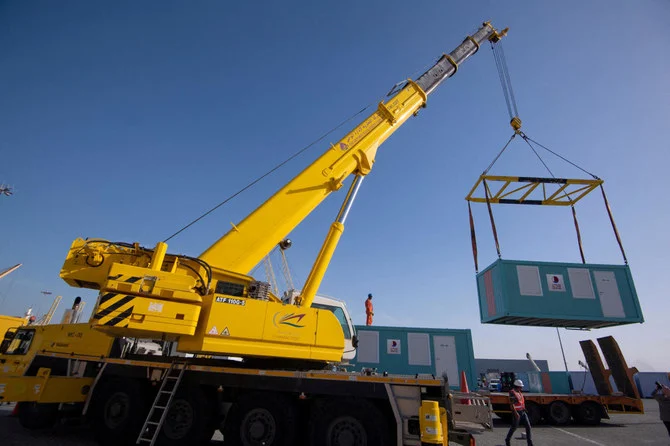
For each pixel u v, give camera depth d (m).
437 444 5.29
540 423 13.79
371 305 17.89
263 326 6.59
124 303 6.12
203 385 7.28
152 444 6.39
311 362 7.35
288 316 6.82
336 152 9.04
